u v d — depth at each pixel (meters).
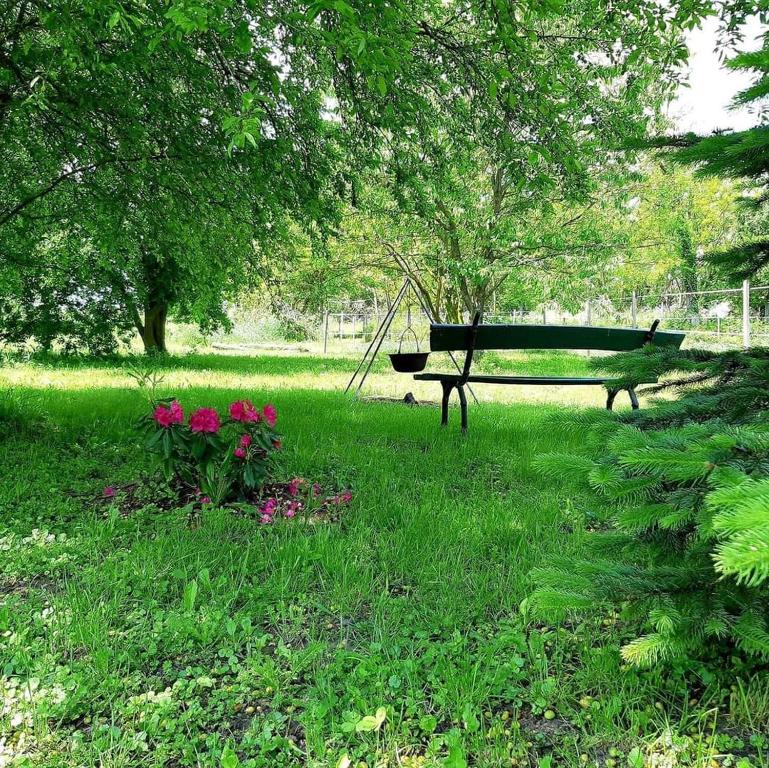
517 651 1.96
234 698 1.75
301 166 5.10
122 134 5.07
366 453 4.53
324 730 1.62
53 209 6.61
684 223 16.03
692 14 3.73
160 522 3.01
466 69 4.31
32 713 1.64
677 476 1.33
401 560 2.59
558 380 5.07
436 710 1.71
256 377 11.70
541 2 3.40
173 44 2.81
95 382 9.73
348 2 2.84
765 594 1.53
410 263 16.08
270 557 2.58
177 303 16.31
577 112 5.12
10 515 3.12
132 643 2.00
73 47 3.29
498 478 4.01
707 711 1.62
